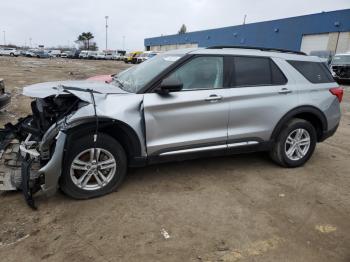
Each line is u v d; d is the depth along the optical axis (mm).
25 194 3447
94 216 3430
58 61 43031
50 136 3510
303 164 5105
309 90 4828
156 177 4434
